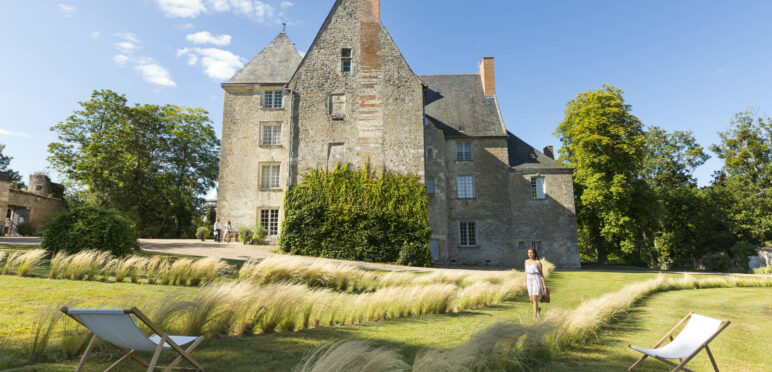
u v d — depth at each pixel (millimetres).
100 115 32938
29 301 6008
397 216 21562
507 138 29219
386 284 10531
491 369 4141
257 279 9062
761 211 34938
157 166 34781
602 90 29234
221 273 9914
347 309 7070
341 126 22953
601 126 28828
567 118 31266
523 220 28016
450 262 27531
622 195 27797
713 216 36344
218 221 25203
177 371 3734
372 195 21781
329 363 3195
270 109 26875
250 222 25531
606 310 7344
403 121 22969
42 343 3865
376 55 23906
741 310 9953
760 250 32531
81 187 34531
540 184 28641
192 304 5070
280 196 25828
